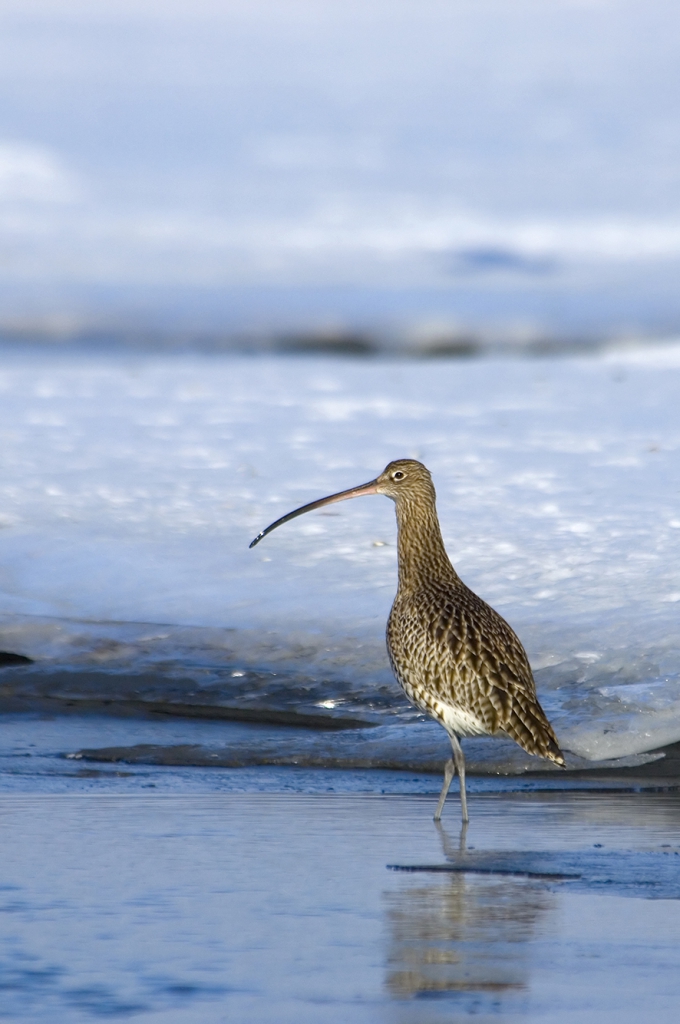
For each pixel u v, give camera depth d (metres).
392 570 15.09
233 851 8.58
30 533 15.97
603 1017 5.81
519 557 15.12
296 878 7.94
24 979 6.27
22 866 8.16
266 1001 6.00
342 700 12.80
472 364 30.98
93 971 6.37
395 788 10.73
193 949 6.67
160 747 11.74
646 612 13.55
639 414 23.00
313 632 13.66
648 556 15.12
